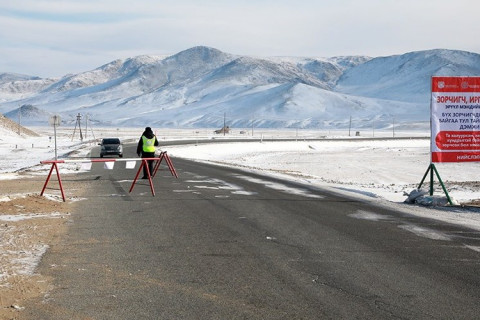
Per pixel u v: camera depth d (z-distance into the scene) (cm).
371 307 756
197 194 2189
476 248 1169
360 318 711
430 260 1050
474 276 931
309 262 1023
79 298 792
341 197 2164
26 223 1431
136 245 1170
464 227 1452
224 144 9681
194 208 1769
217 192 2270
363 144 11181
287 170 4759
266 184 2689
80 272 938
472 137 1916
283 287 852
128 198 2038
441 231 1384
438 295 816
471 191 2619
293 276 920
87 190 2328
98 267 974
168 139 13200
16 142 10925
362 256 1080
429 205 1923
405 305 766
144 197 2075
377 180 4191
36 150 8025
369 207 1859
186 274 930
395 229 1406
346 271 957
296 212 1700
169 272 942
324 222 1509
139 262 1014
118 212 1667
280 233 1327
